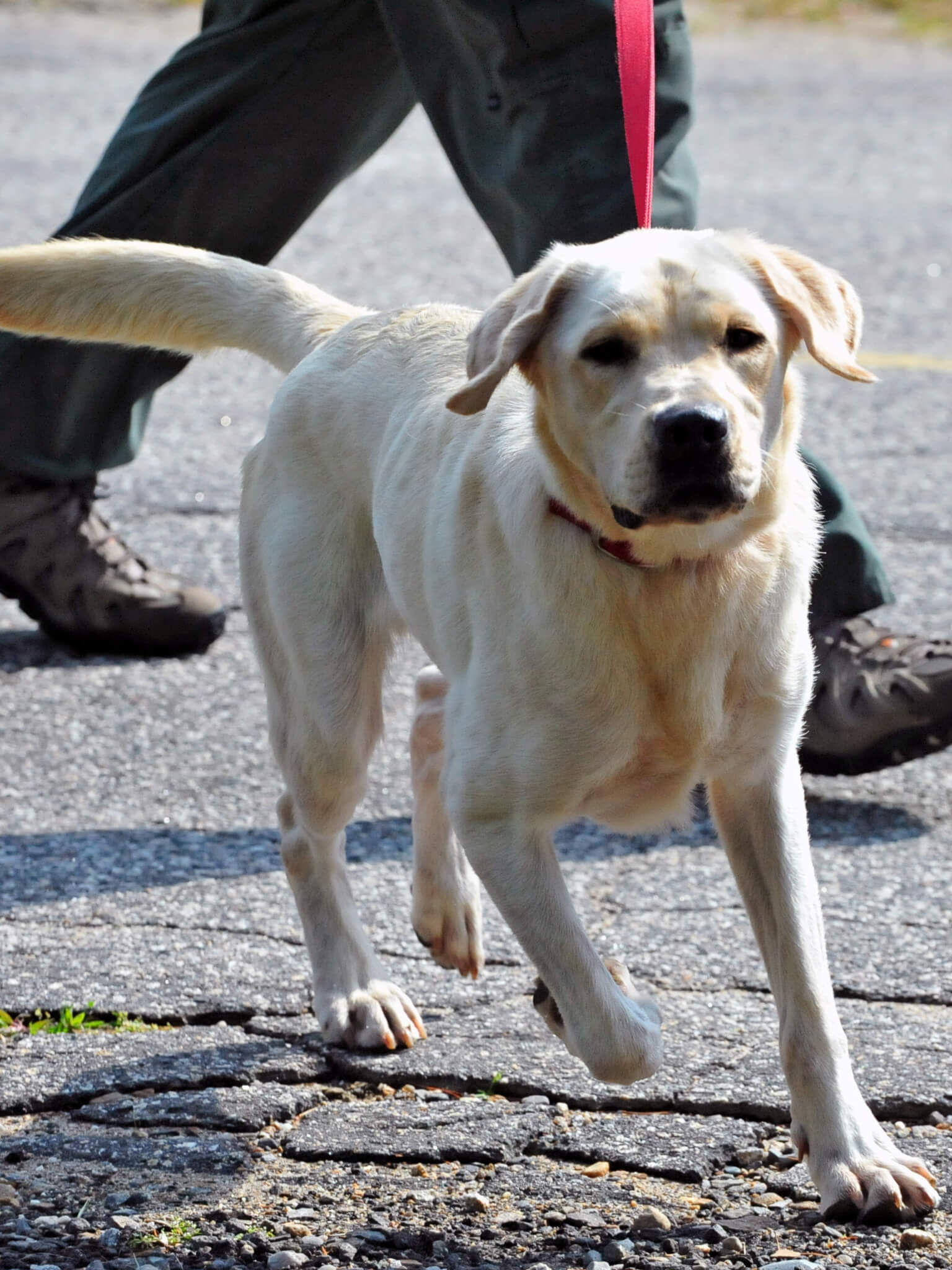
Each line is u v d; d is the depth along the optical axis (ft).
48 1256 13.91
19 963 19.34
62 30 77.05
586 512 15.19
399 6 21.29
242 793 23.90
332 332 20.47
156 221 24.95
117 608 28.07
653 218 20.56
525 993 18.99
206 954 19.62
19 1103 16.62
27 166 55.83
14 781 24.14
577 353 14.94
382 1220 14.52
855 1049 17.22
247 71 24.23
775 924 15.89
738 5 85.81
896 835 22.41
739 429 14.39
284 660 19.77
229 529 32.73
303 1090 16.96
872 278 47.24
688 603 15.14
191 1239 14.23
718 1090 16.60
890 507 33.14
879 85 71.05
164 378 27.07
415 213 53.16
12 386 26.43
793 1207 14.76
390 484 18.12
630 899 20.84
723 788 16.28
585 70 20.15
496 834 15.98
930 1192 14.42
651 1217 14.39
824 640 23.35
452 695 16.76
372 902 21.12
